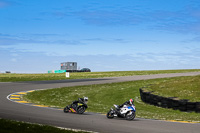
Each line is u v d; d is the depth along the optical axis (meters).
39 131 10.13
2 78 51.75
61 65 96.94
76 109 16.92
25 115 14.98
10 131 9.62
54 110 18.12
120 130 11.58
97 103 28.23
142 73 68.38
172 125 13.33
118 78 53.09
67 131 10.45
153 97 27.48
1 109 17.33
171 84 33.03
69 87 37.97
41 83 43.09
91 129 11.62
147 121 14.71
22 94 29.88
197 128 12.58
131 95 33.72
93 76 60.84
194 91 26.86
